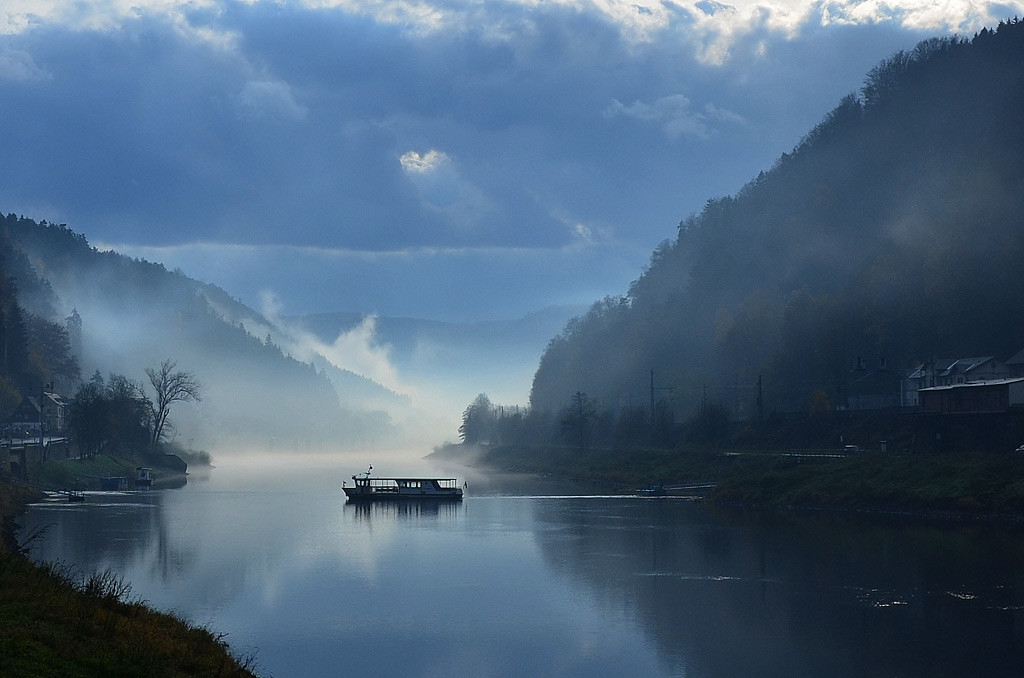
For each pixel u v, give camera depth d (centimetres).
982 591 8819
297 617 8088
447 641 7431
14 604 4672
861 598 8650
